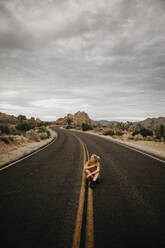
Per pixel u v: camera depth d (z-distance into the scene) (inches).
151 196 169.6
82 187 196.7
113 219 125.5
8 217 129.1
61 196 170.4
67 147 595.2
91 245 96.4
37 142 772.0
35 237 104.4
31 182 215.9
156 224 118.8
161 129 944.3
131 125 2687.0
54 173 259.4
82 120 5078.7
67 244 97.6
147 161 347.9
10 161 351.9
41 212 137.0
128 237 104.0
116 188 192.9
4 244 97.5
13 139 628.4
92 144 691.4
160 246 95.2
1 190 188.1
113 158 381.1
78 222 121.5
